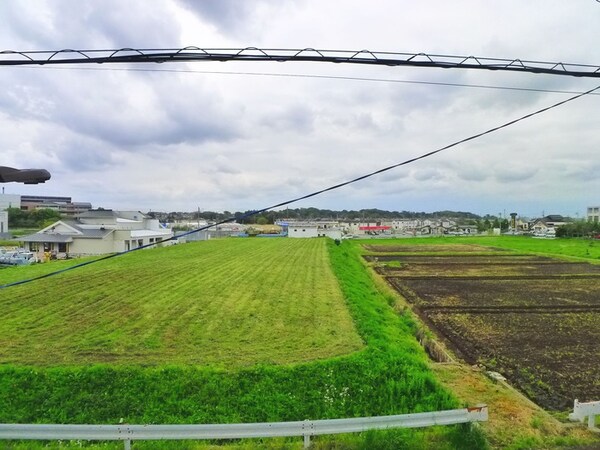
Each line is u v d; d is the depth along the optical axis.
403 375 11.80
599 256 58.53
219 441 9.20
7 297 22.83
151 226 76.44
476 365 15.11
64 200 162.50
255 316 19.20
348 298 23.30
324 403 10.79
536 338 18.75
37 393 10.73
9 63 6.74
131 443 8.88
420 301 27.77
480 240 102.81
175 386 11.01
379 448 8.42
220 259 44.00
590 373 14.32
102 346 14.39
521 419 10.19
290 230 111.50
